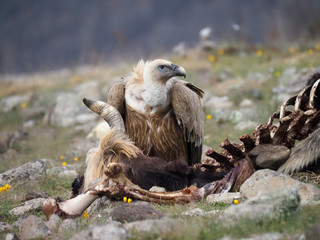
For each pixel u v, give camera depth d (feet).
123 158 97.76
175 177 98.37
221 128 151.84
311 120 96.17
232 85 195.31
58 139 164.04
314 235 68.23
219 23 590.55
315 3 298.15
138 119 106.83
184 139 109.29
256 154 94.68
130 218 80.53
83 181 101.04
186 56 240.53
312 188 86.33
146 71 104.27
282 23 287.07
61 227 81.92
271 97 174.70
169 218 76.69
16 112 210.38
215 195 90.84
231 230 72.18
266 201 76.43
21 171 115.96
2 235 83.15
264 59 224.33
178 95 105.91
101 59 338.54
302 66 197.06
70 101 199.21
